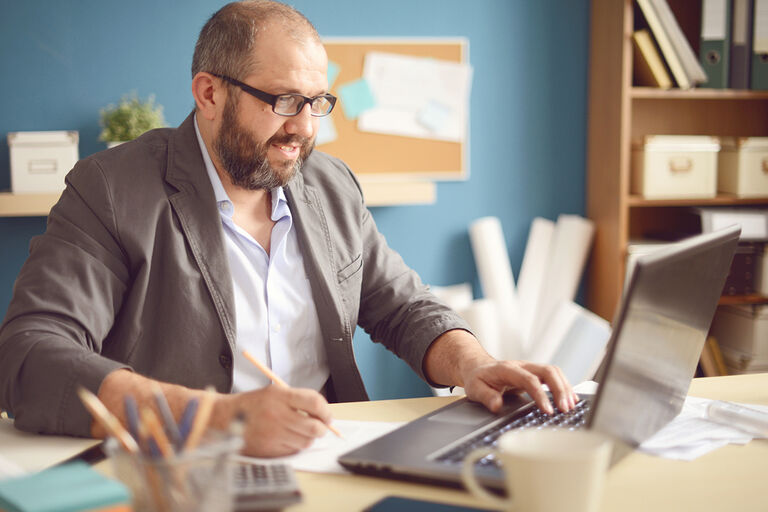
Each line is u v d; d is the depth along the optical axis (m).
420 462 0.85
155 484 0.63
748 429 1.01
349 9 2.71
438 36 2.79
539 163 2.92
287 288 1.43
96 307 1.23
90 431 0.99
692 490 0.83
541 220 2.90
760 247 2.71
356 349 2.85
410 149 2.81
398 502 0.78
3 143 2.55
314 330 1.45
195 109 1.45
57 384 1.01
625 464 0.91
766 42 2.63
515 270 2.96
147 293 1.32
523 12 2.83
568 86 2.90
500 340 2.79
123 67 2.60
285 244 1.45
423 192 2.69
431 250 2.88
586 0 2.86
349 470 0.87
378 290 1.55
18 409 1.03
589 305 2.96
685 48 2.59
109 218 1.28
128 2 2.58
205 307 1.33
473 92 2.84
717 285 1.02
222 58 1.34
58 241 1.25
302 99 1.34
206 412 0.69
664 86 2.64
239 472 0.82
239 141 1.34
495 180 2.89
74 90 2.58
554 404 1.10
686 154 2.68
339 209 1.54
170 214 1.34
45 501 0.66
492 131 2.87
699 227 2.92
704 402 1.15
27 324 1.13
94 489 0.69
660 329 0.88
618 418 0.84
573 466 0.64
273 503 0.77
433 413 1.05
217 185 1.40
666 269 0.84
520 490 0.66
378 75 2.76
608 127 2.76
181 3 2.61
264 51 1.32
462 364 1.25
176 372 1.31
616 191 2.72
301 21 1.37
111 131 2.48
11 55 2.53
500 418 1.02
